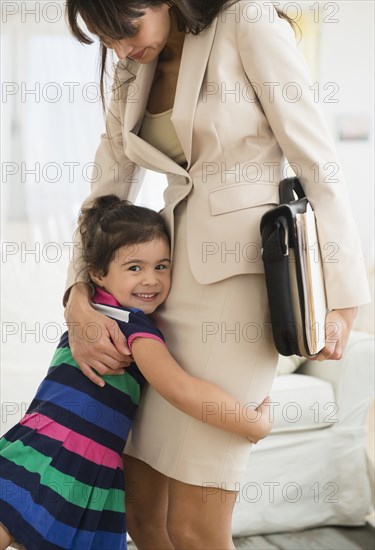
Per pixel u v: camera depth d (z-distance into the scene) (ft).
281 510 8.01
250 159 4.46
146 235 4.70
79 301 4.90
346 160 16.75
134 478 5.19
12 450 4.52
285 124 4.34
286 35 4.41
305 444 8.14
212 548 4.68
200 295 4.55
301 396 8.18
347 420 8.32
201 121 4.41
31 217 15.96
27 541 4.29
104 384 4.69
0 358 8.16
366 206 16.85
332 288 4.38
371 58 16.49
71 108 15.99
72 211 16.07
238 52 4.42
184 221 4.67
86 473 4.58
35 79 15.88
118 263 4.77
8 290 8.73
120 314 4.71
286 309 4.22
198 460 4.55
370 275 9.52
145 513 5.23
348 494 8.22
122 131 5.27
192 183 4.59
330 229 4.35
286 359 8.69
